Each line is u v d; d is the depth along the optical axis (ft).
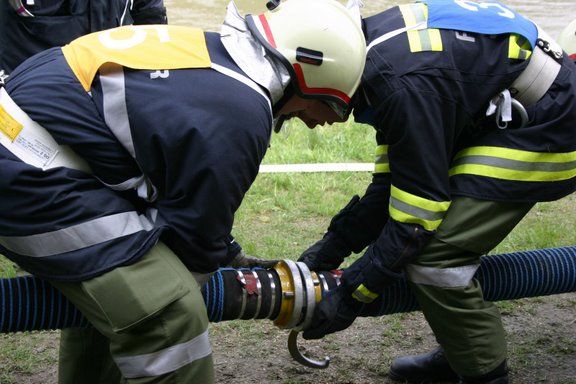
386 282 8.47
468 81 8.29
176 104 6.77
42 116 6.90
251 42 7.30
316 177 17.72
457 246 8.69
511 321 12.34
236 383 10.66
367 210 9.62
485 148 8.71
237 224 15.43
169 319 7.00
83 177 7.02
